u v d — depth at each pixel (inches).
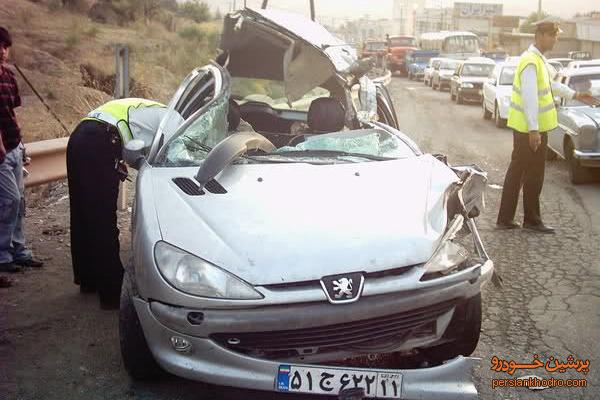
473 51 1423.5
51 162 277.1
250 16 236.7
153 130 199.8
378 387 135.3
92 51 841.5
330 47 222.8
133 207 166.4
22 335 181.0
